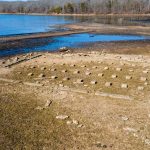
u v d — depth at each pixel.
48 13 145.88
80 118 9.75
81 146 8.00
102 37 38.91
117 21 76.12
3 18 102.81
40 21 81.38
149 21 74.44
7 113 10.27
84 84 13.74
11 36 38.22
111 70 16.27
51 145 8.09
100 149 7.81
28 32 46.69
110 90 12.70
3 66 17.91
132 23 66.44
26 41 33.75
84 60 19.33
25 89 13.10
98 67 17.08
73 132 8.80
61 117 9.80
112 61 18.83
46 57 21.05
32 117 9.92
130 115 9.94
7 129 9.05
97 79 14.54
